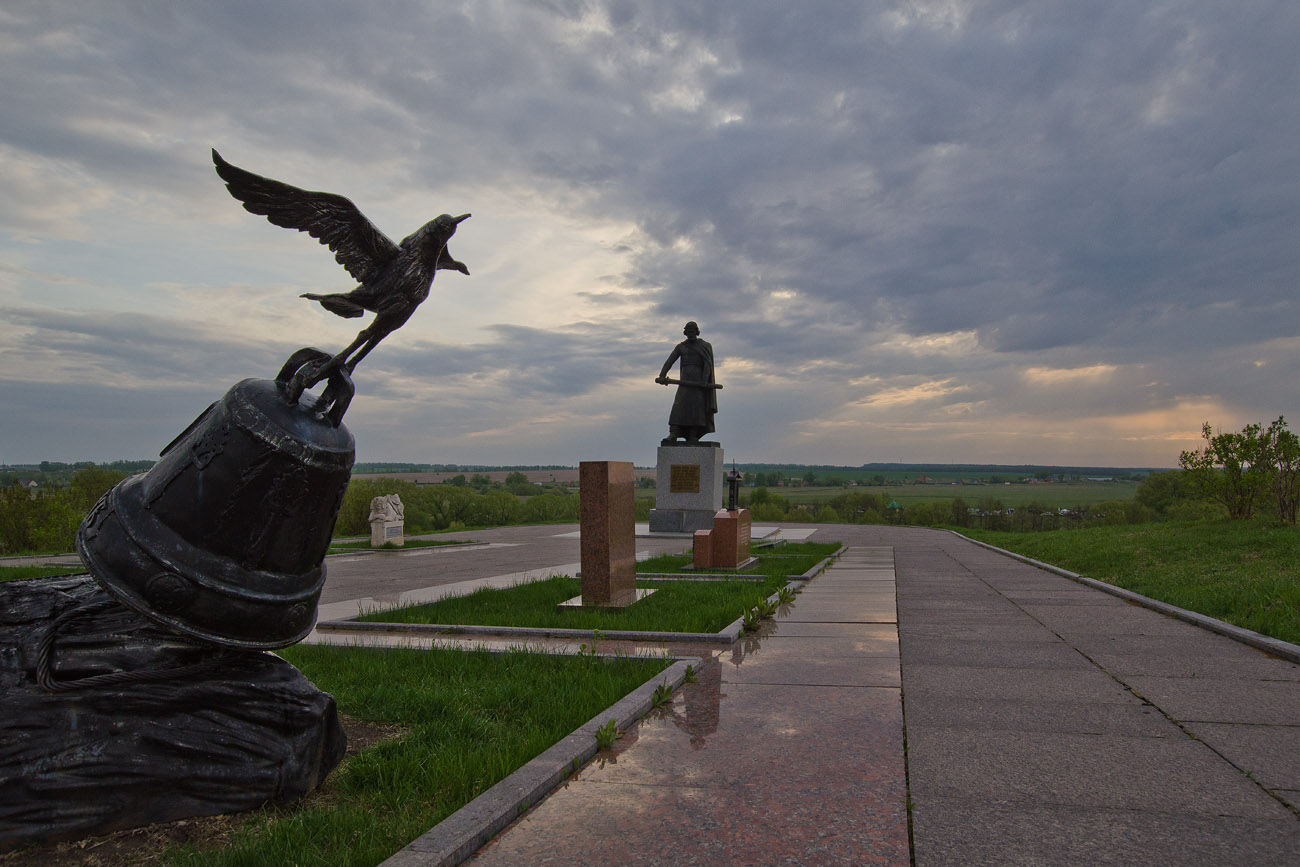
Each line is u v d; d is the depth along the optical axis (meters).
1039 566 15.07
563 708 4.96
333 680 5.93
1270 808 3.45
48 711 3.29
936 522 53.59
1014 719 4.84
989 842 3.14
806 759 4.14
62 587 3.74
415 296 3.97
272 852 3.06
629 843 3.18
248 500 3.62
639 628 8.03
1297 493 16.50
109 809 3.32
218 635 3.62
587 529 9.58
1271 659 6.49
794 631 7.98
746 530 16.12
